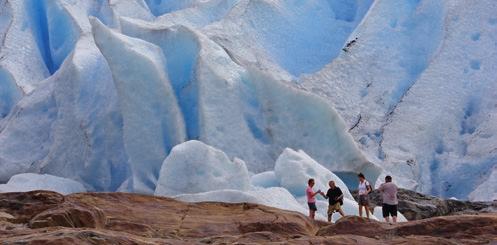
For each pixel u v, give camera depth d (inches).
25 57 6934.1
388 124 5511.8
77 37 6825.8
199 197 3280.0
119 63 4881.9
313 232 2196.1
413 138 5428.2
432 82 5703.7
